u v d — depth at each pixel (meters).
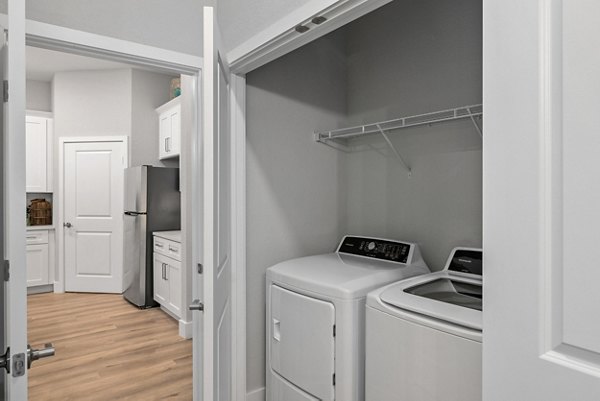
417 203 2.21
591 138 0.66
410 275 1.93
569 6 0.69
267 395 2.07
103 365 2.77
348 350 1.59
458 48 2.00
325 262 2.11
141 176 4.15
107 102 4.83
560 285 0.71
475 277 1.73
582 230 0.68
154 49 1.85
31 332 3.42
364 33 2.48
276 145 2.24
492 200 0.82
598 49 0.65
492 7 0.81
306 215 2.39
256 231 2.16
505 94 0.79
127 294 4.41
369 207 2.47
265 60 1.83
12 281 0.89
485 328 0.83
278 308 1.95
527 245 0.75
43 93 5.08
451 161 2.04
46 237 4.79
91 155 4.81
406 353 1.37
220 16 2.08
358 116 2.53
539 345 0.74
